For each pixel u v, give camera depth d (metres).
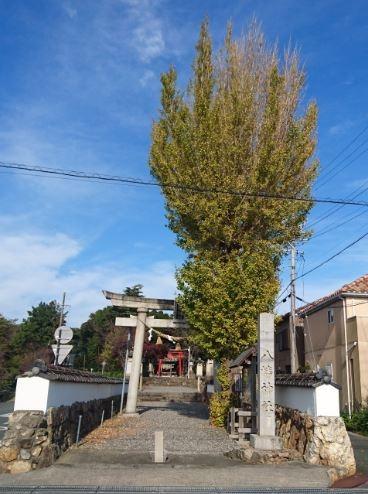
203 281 16.73
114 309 62.91
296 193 17.86
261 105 17.86
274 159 16.89
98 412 16.97
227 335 16.44
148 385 45.28
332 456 9.79
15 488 8.11
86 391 14.61
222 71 18.45
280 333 31.92
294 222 18.09
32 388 9.77
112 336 55.03
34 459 9.11
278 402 13.64
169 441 13.36
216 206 16.80
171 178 17.61
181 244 18.58
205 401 31.02
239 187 17.02
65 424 11.20
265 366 11.85
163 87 18.62
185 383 45.72
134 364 21.73
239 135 17.34
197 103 17.83
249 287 16.36
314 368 26.44
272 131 17.34
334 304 23.91
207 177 17.00
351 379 21.64
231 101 17.55
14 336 53.03
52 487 8.20
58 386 10.80
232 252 17.55
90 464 9.68
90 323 65.06
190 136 17.58
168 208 18.39
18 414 9.52
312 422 10.29
